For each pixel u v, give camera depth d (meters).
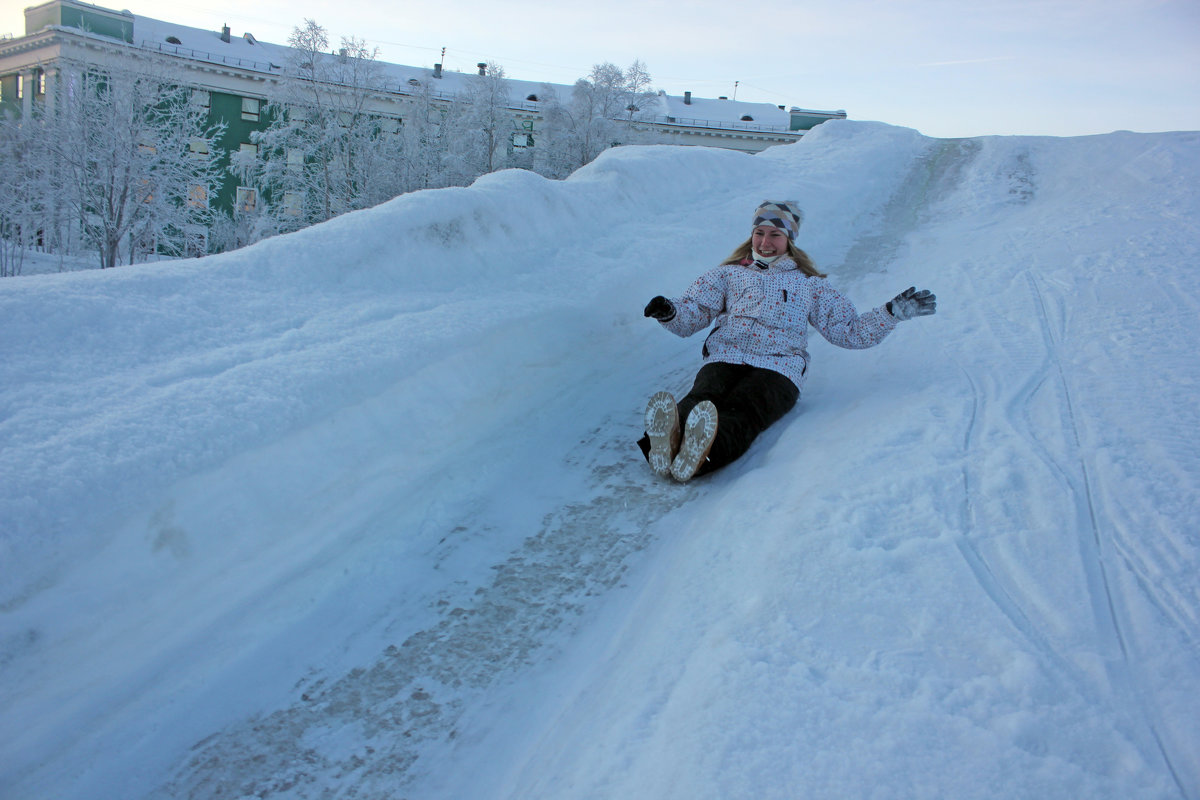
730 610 2.09
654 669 1.95
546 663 2.32
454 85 49.59
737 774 1.48
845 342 3.77
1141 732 1.50
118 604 2.22
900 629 1.86
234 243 32.22
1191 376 3.36
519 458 3.58
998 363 3.76
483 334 4.09
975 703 1.59
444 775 1.94
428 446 3.38
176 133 24.72
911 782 1.41
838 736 1.54
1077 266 5.33
